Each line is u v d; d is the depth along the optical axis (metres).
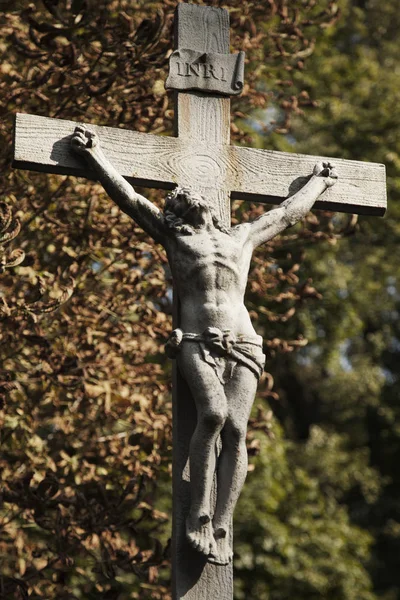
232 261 7.80
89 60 11.88
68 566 10.73
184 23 8.62
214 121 8.52
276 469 19.64
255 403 18.86
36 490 10.76
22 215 11.49
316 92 22.20
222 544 7.49
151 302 13.50
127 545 11.55
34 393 11.95
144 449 12.20
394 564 24.61
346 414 25.00
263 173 8.58
